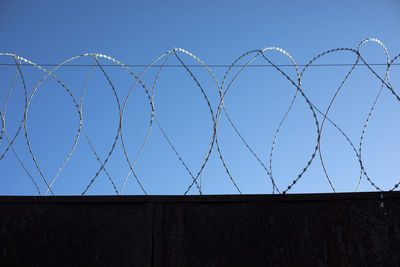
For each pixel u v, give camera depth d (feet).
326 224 12.57
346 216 12.62
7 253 12.48
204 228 12.62
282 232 12.55
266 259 12.29
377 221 12.51
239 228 12.61
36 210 12.91
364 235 12.41
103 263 12.35
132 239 12.55
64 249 12.51
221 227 12.63
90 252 12.46
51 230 12.70
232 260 12.30
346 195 12.82
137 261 12.33
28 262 12.39
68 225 12.75
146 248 12.43
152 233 12.57
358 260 12.19
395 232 12.39
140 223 12.70
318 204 12.80
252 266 12.23
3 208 12.93
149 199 12.95
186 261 12.30
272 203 12.87
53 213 12.88
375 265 12.13
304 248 12.37
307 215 12.70
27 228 12.73
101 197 13.00
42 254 12.47
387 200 12.74
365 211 12.64
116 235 12.61
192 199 12.94
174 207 12.86
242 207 12.85
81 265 12.35
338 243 12.37
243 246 12.42
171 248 12.42
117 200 12.94
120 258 12.39
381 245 12.29
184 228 12.62
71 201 12.96
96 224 12.74
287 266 12.21
